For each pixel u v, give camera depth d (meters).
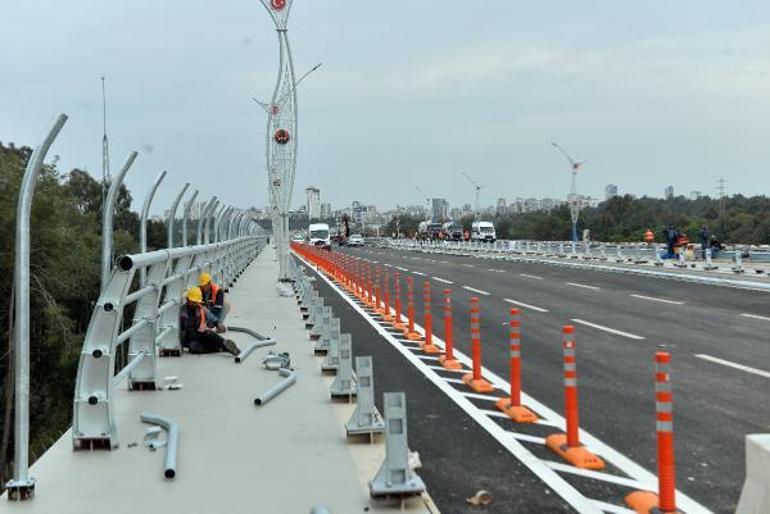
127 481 6.58
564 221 105.19
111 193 8.29
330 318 12.00
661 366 5.70
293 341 14.67
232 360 12.70
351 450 7.54
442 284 30.52
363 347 14.79
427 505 6.06
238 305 20.94
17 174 33.06
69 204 39.62
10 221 29.95
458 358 13.45
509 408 9.29
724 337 15.74
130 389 10.27
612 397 10.20
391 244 100.00
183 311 13.42
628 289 27.41
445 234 100.19
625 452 7.68
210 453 7.43
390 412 6.16
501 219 141.00
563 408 9.58
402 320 19.06
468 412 9.40
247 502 6.09
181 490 6.36
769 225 75.75
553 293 26.27
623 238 87.75
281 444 7.74
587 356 13.52
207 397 9.89
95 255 36.31
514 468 7.18
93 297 35.00
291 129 28.28
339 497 6.22
